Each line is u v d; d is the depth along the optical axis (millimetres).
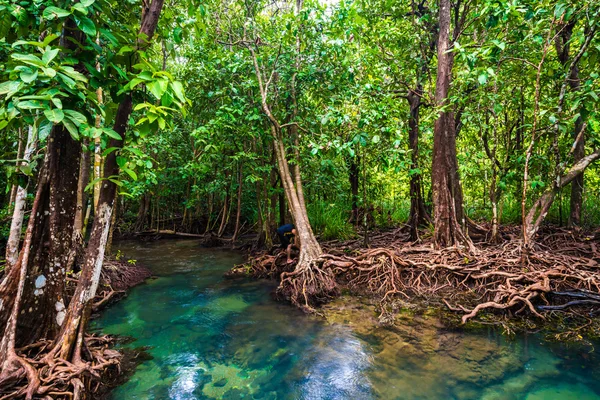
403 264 5555
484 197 8977
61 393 2271
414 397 2617
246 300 5234
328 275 5539
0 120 1903
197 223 12641
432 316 4227
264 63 7379
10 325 2504
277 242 8797
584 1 4109
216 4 7043
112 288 5473
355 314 4457
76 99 2070
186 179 11383
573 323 3809
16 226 4145
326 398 2689
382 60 6957
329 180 9273
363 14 6844
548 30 4820
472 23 6371
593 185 8875
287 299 5211
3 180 6535
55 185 2746
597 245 6027
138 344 3717
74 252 4961
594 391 2625
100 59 2613
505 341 3486
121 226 12180
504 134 7785
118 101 2502
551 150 6492
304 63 7016
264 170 7879
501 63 5594
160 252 9297
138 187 7945
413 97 8102
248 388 2861
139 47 2461
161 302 5160
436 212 6270
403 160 5969
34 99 1766
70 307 2664
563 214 7996
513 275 4641
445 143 6258
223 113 6719
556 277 4562
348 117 5129
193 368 3199
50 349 2602
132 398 2717
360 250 6520
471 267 5199
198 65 7242
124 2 3148
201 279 6508
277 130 6750
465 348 3365
